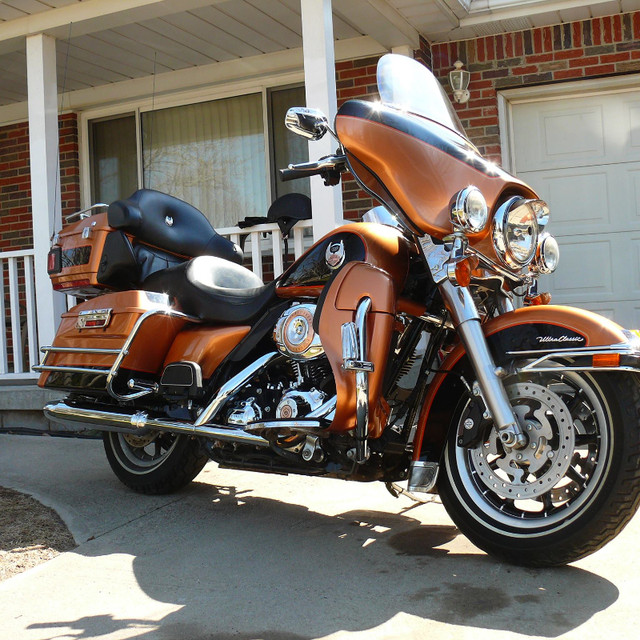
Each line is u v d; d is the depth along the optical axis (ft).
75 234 12.43
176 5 18.75
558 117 22.04
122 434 12.75
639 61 20.66
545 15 20.67
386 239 9.32
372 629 7.25
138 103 26.30
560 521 8.27
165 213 12.53
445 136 9.02
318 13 17.07
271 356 10.02
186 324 11.46
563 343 8.18
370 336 8.82
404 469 9.62
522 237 8.60
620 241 21.59
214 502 11.91
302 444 9.49
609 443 7.97
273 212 9.80
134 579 8.87
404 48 21.43
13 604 8.26
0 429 18.65
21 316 27.63
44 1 18.97
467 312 8.50
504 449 8.54
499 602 7.70
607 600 7.65
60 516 11.40
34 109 19.90
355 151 9.11
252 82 24.70
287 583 8.53
